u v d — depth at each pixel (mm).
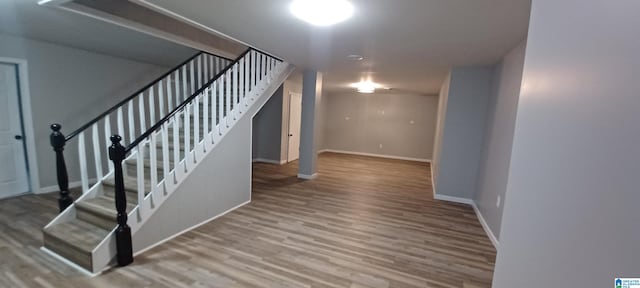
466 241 2898
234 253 2451
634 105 515
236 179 3590
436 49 3082
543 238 833
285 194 4316
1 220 2922
